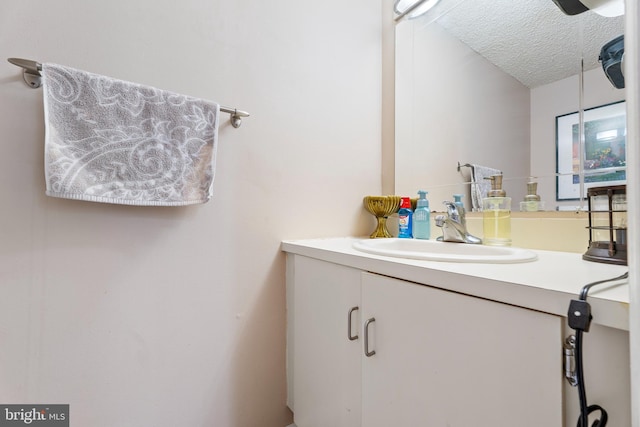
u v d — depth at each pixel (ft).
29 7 2.72
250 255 3.86
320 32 4.48
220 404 3.68
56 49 2.82
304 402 3.72
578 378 1.44
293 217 4.20
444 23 4.31
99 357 3.01
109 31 3.05
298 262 3.83
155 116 3.09
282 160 4.11
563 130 3.18
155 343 3.28
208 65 3.59
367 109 5.00
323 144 4.49
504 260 2.40
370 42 5.05
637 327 1.19
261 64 3.96
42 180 2.77
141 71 3.20
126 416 3.14
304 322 3.71
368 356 2.69
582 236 2.99
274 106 4.04
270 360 4.03
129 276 3.14
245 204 3.82
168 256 3.34
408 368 2.33
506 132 3.63
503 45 3.69
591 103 2.98
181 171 3.21
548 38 3.31
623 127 2.77
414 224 4.18
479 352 1.89
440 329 2.11
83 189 2.71
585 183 3.00
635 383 1.20
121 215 3.11
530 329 1.67
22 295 2.70
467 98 4.01
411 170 4.70
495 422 1.81
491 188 3.75
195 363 3.51
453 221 3.59
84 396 2.95
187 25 3.47
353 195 4.81
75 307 2.90
